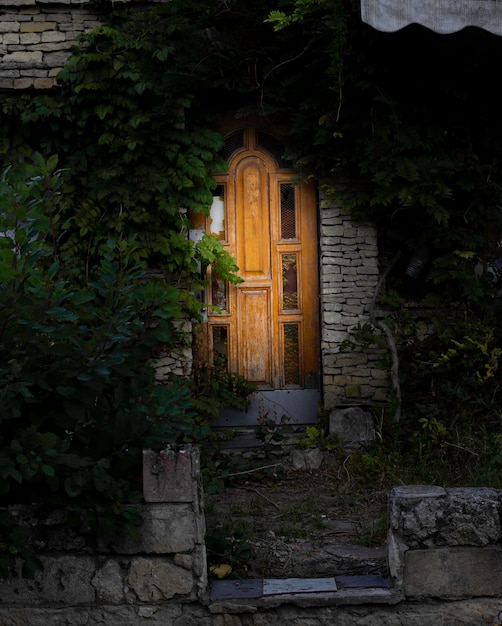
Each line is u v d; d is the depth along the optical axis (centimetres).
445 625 445
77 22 776
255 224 820
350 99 762
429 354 770
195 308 770
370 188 785
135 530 442
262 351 819
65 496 448
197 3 752
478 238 780
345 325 786
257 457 766
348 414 758
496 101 789
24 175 482
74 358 437
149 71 761
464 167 768
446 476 672
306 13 733
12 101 766
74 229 773
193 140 772
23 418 444
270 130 817
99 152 776
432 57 764
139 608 451
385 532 571
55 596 452
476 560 445
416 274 789
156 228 772
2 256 441
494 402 761
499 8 682
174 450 454
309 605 447
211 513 621
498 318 784
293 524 602
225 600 450
